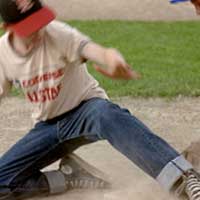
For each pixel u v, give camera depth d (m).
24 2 7.70
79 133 8.43
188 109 13.73
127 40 22.27
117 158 10.67
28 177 9.07
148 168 7.89
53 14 7.82
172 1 9.12
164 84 15.60
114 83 15.72
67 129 8.55
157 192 9.09
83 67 8.52
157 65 18.30
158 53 20.11
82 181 9.40
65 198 9.12
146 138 7.87
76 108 8.45
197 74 17.03
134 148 7.89
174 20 26.59
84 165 9.45
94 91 8.52
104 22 25.77
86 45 7.72
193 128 12.47
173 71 17.44
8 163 8.92
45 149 8.83
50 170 9.70
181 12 27.98
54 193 9.24
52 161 9.13
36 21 7.71
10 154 8.95
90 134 8.31
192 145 9.41
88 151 11.05
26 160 8.88
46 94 8.24
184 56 19.64
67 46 7.82
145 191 9.16
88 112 8.22
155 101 14.35
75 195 9.21
